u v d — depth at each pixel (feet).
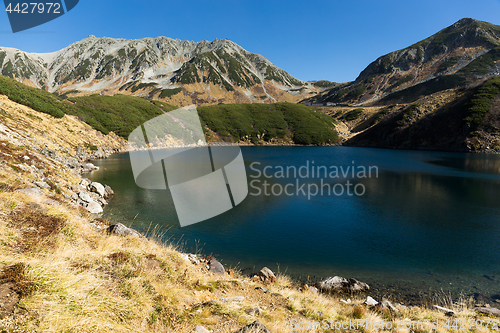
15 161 41.39
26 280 9.61
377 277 33.19
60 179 52.65
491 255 39.93
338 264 36.37
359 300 26.81
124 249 16.46
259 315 14.88
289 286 26.94
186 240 41.98
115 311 10.42
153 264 16.55
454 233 48.83
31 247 12.56
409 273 34.37
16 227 14.16
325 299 22.76
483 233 48.91
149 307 11.79
